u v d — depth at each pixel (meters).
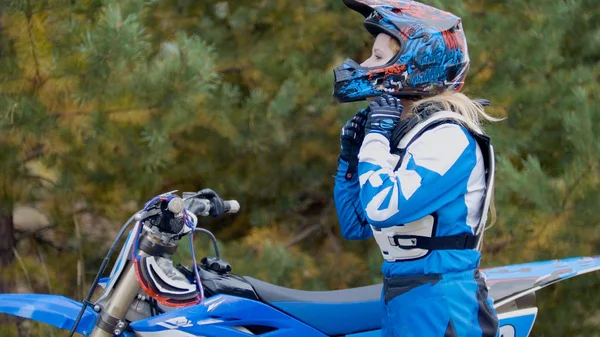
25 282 15.83
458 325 8.35
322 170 16.69
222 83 15.30
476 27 15.48
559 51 15.97
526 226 14.30
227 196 16.73
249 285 9.14
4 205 14.30
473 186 8.58
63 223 15.27
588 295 16.03
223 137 15.99
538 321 16.12
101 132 13.15
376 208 8.23
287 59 16.14
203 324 8.56
